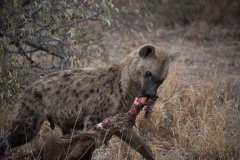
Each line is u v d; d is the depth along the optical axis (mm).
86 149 10375
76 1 13109
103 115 10992
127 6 22281
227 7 26234
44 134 12398
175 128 13453
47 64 15797
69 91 11047
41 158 10312
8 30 12922
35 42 13586
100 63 17453
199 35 24016
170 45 22234
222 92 16281
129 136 10820
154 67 10734
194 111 14570
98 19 14031
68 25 13430
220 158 12352
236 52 22062
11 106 13078
